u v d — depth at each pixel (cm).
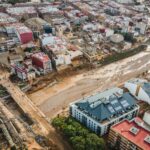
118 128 18975
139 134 18500
